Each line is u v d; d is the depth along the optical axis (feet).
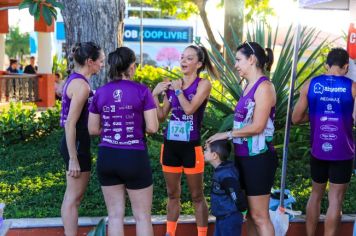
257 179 14.10
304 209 19.31
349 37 17.40
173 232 16.81
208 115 24.02
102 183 14.64
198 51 15.61
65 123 14.96
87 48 14.98
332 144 15.56
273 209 16.97
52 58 64.13
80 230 17.35
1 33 60.34
